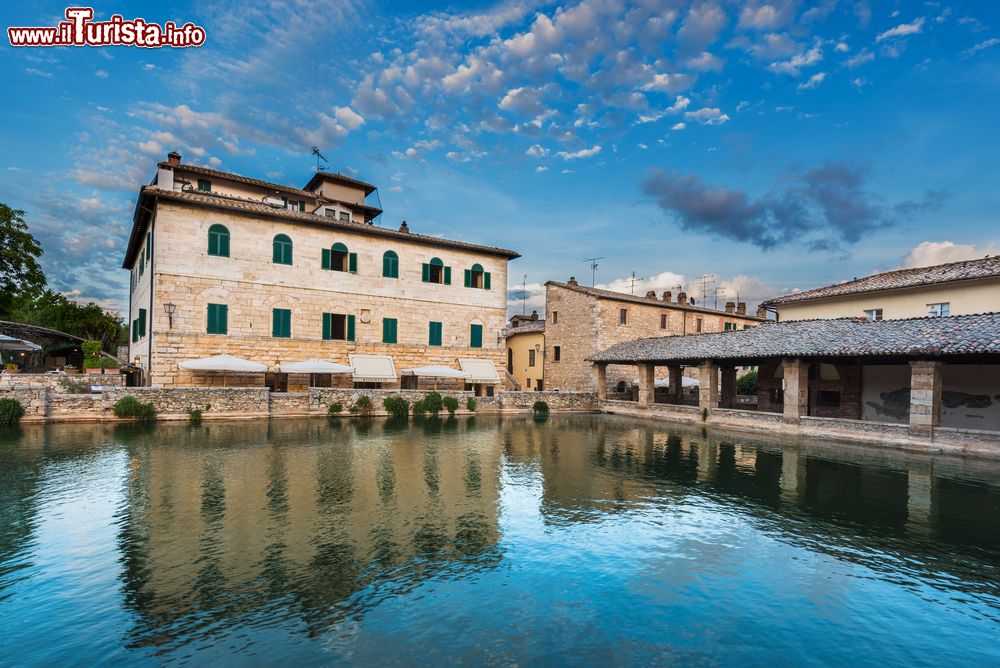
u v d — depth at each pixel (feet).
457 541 31.09
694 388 144.77
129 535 30.78
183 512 35.14
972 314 71.67
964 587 26.16
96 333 174.70
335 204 129.59
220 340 92.32
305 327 101.30
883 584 26.40
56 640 19.90
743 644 20.70
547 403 117.50
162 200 88.43
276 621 21.57
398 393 99.19
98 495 38.65
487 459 56.95
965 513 38.34
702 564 28.58
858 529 34.68
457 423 91.50
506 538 31.86
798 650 20.38
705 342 104.78
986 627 22.40
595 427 91.97
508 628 21.43
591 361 126.21
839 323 85.87
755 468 54.54
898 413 83.61
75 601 22.93
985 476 50.90
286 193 125.90
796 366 81.87
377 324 109.60
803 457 61.41
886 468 54.70
